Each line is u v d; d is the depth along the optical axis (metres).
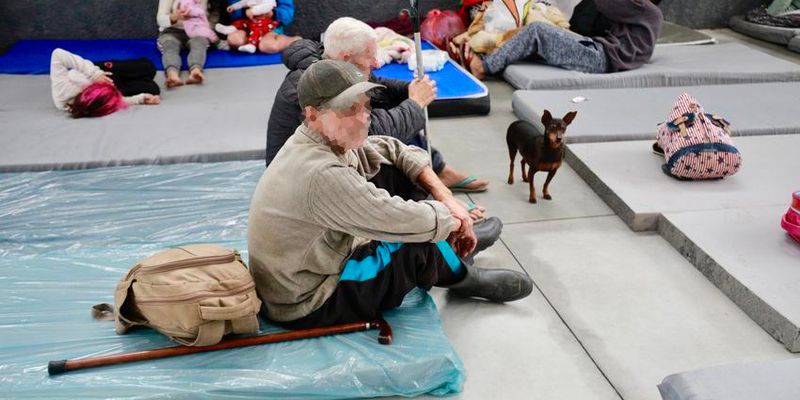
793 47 7.07
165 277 2.33
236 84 5.52
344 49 2.87
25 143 4.21
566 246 3.39
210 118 4.66
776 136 4.42
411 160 2.79
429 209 2.36
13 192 3.71
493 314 2.85
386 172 2.79
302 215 2.25
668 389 2.15
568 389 2.45
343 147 2.25
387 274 2.49
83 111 4.66
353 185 2.21
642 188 3.73
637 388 2.46
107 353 2.41
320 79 2.15
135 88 5.06
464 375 2.44
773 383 2.07
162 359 2.38
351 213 2.23
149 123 4.56
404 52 5.84
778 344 2.68
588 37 5.95
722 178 3.83
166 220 3.46
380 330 2.49
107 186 3.79
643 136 4.42
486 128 4.94
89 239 3.28
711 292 3.01
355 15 7.37
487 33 6.15
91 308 2.67
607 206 3.78
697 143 3.70
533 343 2.68
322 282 2.46
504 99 5.56
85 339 2.48
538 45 5.74
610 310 2.89
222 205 3.61
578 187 4.00
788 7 7.63
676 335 2.73
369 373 2.34
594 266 3.22
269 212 2.30
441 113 5.11
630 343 2.69
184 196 3.70
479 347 2.66
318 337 2.50
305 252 2.34
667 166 3.84
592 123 4.57
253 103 4.98
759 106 4.91
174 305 2.29
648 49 5.67
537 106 4.89
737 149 3.86
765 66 5.80
